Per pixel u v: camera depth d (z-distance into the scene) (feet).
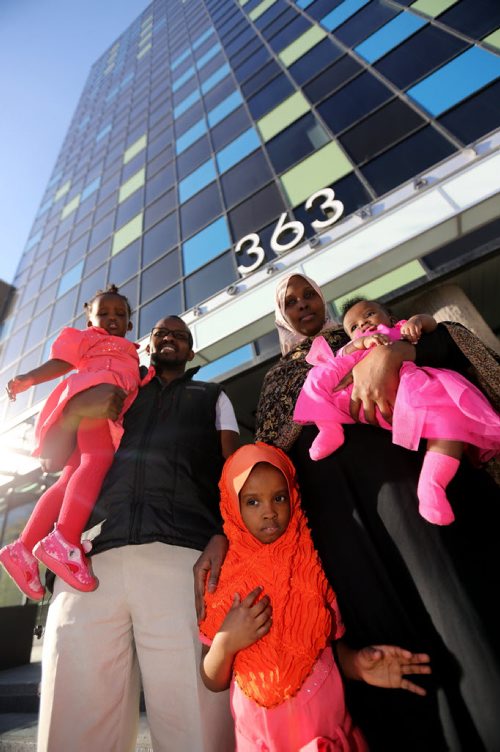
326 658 3.89
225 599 4.10
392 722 3.55
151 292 26.89
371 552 3.88
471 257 14.53
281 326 6.88
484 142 15.25
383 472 4.05
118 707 4.47
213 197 28.09
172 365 7.06
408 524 3.73
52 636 4.52
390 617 3.68
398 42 24.62
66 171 61.72
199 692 4.27
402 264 15.93
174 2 73.67
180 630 4.48
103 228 38.55
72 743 3.99
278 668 3.61
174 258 27.14
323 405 4.44
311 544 4.36
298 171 23.70
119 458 5.65
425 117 19.90
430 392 3.92
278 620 3.85
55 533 4.66
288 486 4.49
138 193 37.24
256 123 29.81
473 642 3.14
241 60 37.70
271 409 5.34
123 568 4.77
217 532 5.13
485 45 20.03
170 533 4.91
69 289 36.19
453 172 15.31
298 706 3.57
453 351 4.64
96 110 69.26
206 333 19.65
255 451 4.59
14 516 24.98
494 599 3.24
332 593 4.12
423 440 4.15
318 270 17.26
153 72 57.00
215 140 32.42
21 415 26.37
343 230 17.62
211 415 6.25
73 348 6.55
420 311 15.67
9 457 24.26
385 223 16.29
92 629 4.48
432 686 3.32
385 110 21.97
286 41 34.12
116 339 7.00
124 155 46.03
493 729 2.89
